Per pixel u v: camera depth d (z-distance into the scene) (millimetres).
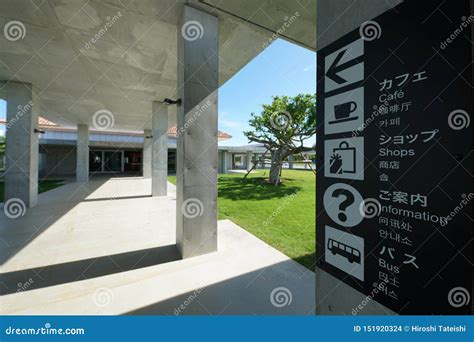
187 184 3322
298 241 3891
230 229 4520
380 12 1349
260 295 2369
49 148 19234
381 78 1338
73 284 2562
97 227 4688
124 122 12625
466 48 992
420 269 1148
